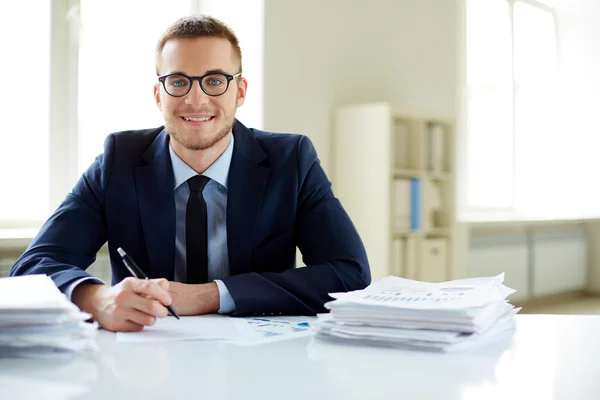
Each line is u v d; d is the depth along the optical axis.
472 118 6.18
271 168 1.68
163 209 1.59
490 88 6.27
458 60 5.34
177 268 1.62
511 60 6.37
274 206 1.66
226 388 0.76
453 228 4.69
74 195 1.65
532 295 6.37
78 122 3.53
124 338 1.07
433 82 5.07
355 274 1.54
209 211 1.62
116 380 0.80
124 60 3.73
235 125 1.71
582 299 6.54
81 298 1.21
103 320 1.15
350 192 4.17
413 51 4.88
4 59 3.31
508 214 6.44
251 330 1.14
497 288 1.20
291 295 1.36
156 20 3.87
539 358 0.93
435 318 1.00
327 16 4.20
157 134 1.73
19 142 3.36
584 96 6.75
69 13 3.48
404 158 4.35
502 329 1.12
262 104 3.79
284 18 3.91
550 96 6.81
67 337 0.95
